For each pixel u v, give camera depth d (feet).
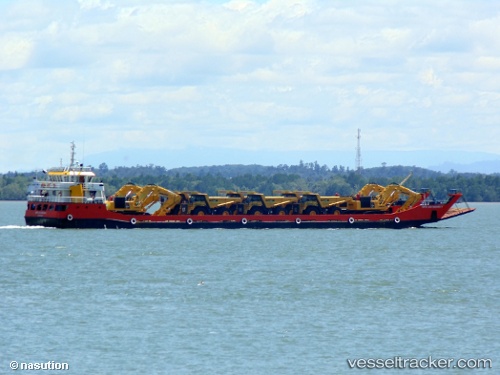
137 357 529.45
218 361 523.70
